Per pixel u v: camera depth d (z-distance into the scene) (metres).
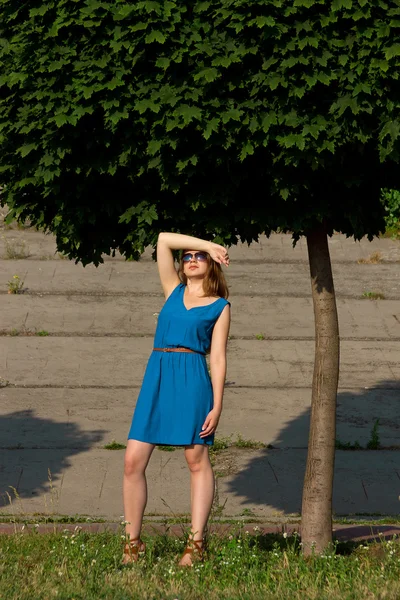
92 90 5.71
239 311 16.66
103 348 14.79
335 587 6.07
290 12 5.67
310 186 6.21
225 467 10.44
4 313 16.27
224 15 5.71
